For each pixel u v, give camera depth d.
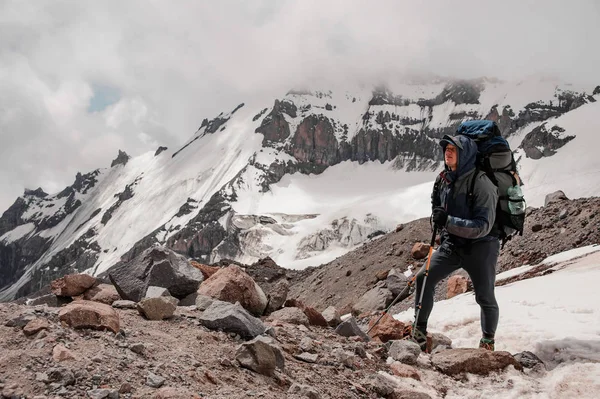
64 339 4.98
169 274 8.00
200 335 6.12
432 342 9.06
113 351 5.03
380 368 6.95
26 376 4.25
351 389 5.97
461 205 7.70
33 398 3.99
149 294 7.25
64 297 7.86
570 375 6.92
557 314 10.09
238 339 6.38
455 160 7.62
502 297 13.32
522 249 25.41
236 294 8.19
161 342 5.70
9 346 4.79
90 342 5.11
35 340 4.86
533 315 10.30
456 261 8.02
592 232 22.50
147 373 4.78
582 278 14.02
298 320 8.52
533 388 6.78
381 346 7.83
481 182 7.59
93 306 5.73
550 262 20.06
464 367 7.20
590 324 8.95
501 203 7.84
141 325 6.17
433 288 8.17
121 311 6.75
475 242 7.84
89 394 4.20
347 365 6.64
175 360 5.22
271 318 8.55
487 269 7.89
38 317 5.30
